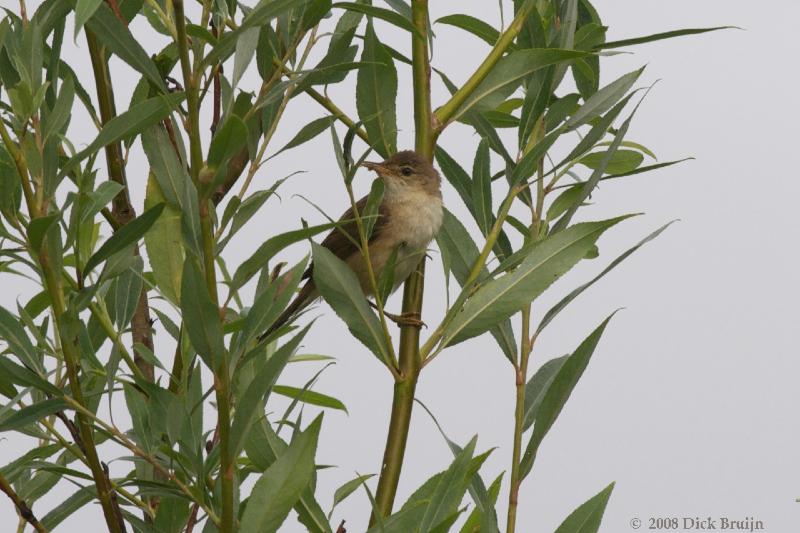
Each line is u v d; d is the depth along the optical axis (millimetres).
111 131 5230
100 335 7395
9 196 5359
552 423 6535
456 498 5715
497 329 7059
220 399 4938
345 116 7441
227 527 4945
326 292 6184
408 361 6488
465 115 7449
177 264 6590
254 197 5484
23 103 5223
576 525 6086
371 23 7086
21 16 6336
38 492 7086
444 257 6883
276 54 6793
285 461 5020
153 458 5750
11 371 5453
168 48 7684
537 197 7520
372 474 6242
